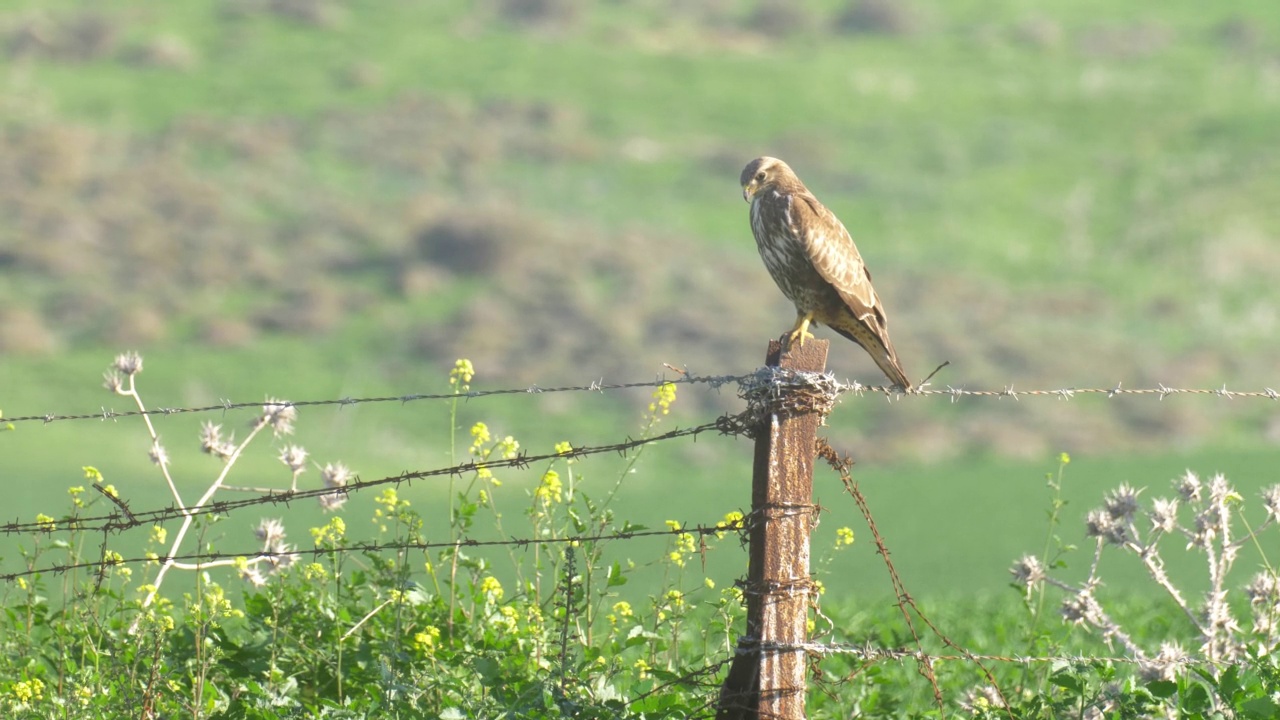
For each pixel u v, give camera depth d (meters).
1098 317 86.19
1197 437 64.06
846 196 111.44
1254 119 123.50
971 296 89.81
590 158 116.75
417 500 36.47
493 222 93.38
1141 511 8.29
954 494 46.22
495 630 8.31
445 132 119.88
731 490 49.06
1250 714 6.72
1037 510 41.81
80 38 135.38
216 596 7.95
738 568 26.34
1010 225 105.56
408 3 155.50
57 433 59.91
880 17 154.62
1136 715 7.23
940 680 10.38
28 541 20.72
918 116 129.38
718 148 120.25
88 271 89.12
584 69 138.62
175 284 88.44
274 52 138.75
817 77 140.00
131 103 123.06
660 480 54.16
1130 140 121.94
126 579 8.64
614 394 72.94
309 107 124.44
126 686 7.65
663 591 8.69
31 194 98.81
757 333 80.75
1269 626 8.20
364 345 81.06
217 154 112.19
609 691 7.63
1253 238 98.44
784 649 6.67
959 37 153.12
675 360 78.12
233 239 95.00
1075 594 8.52
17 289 85.88
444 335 81.44
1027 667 8.45
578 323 82.25
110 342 78.75
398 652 7.95
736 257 96.12
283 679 8.03
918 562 31.48
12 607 9.18
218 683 8.29
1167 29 150.50
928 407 69.19
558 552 8.69
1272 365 76.81
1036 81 138.25
